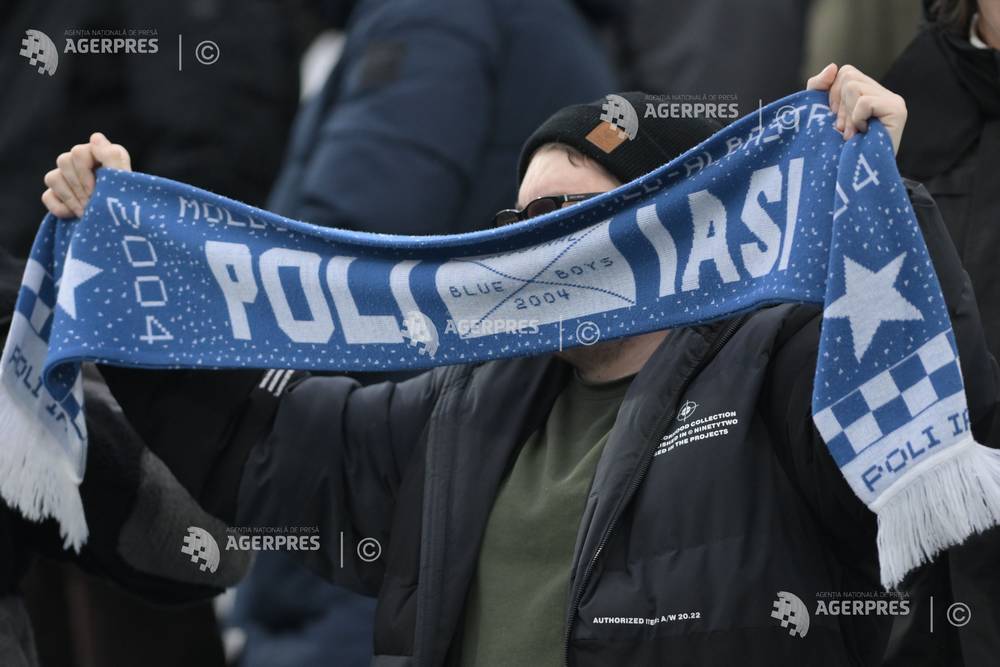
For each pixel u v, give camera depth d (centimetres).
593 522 965
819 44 1708
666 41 1688
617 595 952
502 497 1038
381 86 1515
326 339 1068
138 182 1097
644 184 1007
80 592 1589
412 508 1060
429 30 1524
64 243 1104
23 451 1070
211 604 1627
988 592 1111
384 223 1475
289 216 1593
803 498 959
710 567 937
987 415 944
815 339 972
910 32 1647
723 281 983
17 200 1683
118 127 1706
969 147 1202
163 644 1606
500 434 1063
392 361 1055
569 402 1070
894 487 895
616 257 1019
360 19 1603
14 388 1079
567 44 1543
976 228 1179
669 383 1000
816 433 939
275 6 1792
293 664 1436
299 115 1816
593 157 1068
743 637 923
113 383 1107
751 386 972
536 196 1073
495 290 1045
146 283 1082
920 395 902
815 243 941
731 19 1686
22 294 1097
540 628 982
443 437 1066
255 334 1073
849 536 957
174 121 1688
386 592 1050
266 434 1105
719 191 991
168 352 1070
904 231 916
